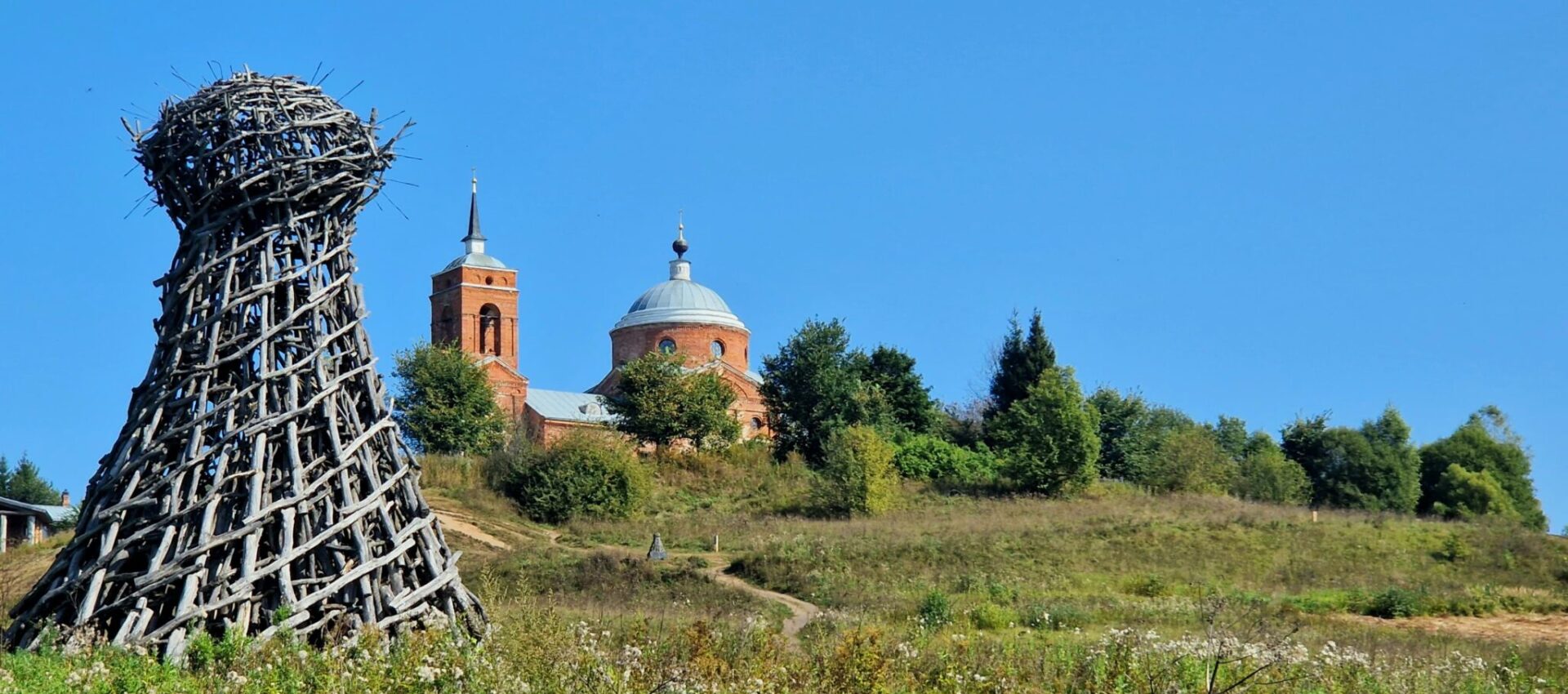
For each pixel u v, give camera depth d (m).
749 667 18.72
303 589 18.44
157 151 19.78
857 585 44.69
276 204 19.72
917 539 53.41
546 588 43.56
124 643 17.47
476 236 93.00
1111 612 36.53
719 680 17.69
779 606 40.47
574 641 17.81
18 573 42.81
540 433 84.12
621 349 93.50
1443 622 39.56
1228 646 17.89
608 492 64.75
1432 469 89.44
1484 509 83.94
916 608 36.19
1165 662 19.67
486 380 79.81
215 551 18.28
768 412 83.12
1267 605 39.97
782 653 21.02
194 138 19.53
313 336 19.62
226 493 18.55
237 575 18.38
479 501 63.81
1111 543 53.62
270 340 19.23
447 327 92.50
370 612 18.56
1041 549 52.03
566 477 64.25
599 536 59.59
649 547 57.00
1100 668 19.52
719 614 30.14
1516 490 88.44
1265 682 18.31
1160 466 78.12
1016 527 57.25
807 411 80.56
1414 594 43.47
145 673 15.96
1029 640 27.69
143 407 18.97
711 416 77.88
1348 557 53.06
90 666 16.30
